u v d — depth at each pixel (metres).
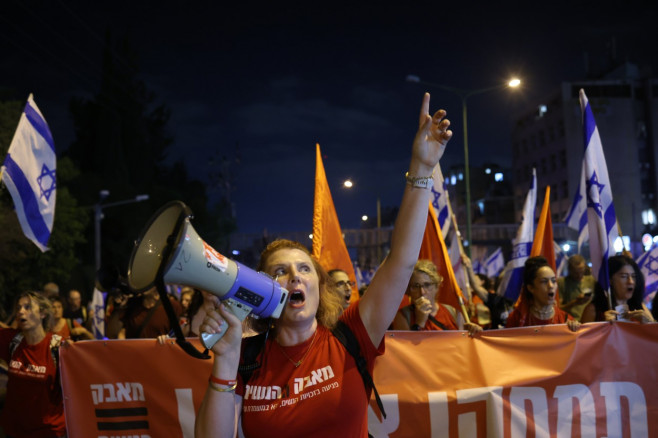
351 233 61.47
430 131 2.54
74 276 41.50
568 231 63.44
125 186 50.12
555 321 5.31
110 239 48.53
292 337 2.57
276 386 2.52
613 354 4.52
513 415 4.47
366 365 2.58
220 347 2.25
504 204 84.50
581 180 9.64
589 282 8.14
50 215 6.35
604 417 4.48
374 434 4.48
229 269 2.15
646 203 69.81
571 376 4.49
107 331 6.64
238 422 2.54
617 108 70.38
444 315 5.70
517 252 7.36
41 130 6.36
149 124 69.50
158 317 6.49
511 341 4.55
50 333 5.38
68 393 4.75
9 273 27.16
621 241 5.71
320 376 2.51
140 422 4.72
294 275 2.52
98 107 57.94
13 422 5.30
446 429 4.49
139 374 4.73
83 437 4.71
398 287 2.57
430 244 6.29
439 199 8.20
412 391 4.50
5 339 5.41
